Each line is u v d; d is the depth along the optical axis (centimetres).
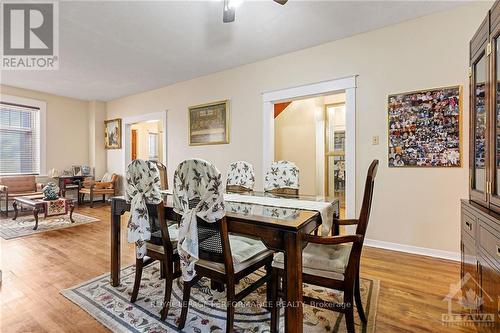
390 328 158
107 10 257
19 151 529
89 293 201
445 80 267
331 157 557
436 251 272
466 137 257
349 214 319
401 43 288
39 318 169
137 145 784
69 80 476
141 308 181
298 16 271
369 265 251
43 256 278
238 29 296
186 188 149
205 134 455
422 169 279
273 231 135
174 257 177
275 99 376
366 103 309
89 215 479
